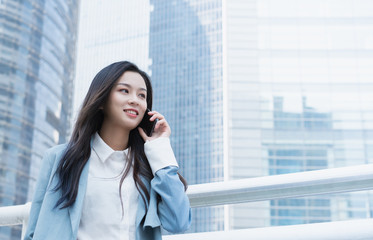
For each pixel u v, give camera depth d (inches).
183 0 1444.4
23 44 1429.6
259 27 1641.2
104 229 45.0
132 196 47.3
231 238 46.6
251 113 1562.5
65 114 1444.4
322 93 1605.6
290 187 46.3
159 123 51.8
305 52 1649.9
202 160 1240.2
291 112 1593.3
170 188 46.3
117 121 49.8
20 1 1445.6
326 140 1588.3
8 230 1254.3
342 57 1630.2
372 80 1605.6
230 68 1590.8
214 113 1245.1
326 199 1494.8
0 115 1362.0
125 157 50.0
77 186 45.0
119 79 50.7
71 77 1470.2
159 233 45.6
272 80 1605.6
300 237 43.3
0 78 1390.3
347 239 41.4
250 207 1425.9
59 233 43.4
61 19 1472.7
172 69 1397.6
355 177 43.2
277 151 1542.8
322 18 1658.5
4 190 1333.7
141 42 681.0
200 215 1051.9
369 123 1581.0
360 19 1644.9
